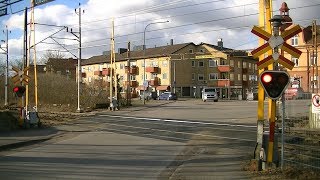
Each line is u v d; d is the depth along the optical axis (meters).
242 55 90.00
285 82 9.20
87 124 27.22
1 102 51.19
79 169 10.97
